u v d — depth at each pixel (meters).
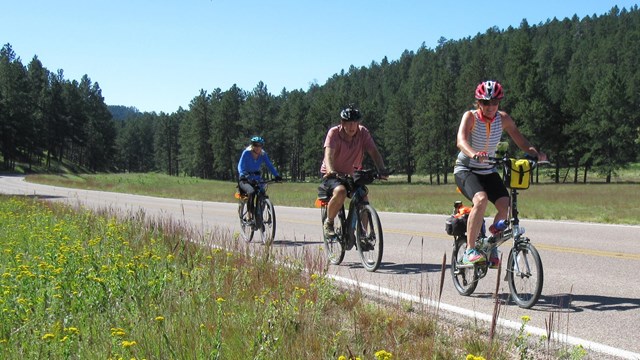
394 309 5.32
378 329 4.46
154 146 176.62
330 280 5.85
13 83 115.62
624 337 4.63
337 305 5.55
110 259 6.76
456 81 99.12
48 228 10.88
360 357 3.67
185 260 7.24
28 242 9.05
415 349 4.11
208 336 4.05
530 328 4.87
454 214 6.44
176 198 32.62
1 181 69.19
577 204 19.28
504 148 5.81
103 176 87.69
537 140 72.50
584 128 75.81
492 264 5.90
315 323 4.51
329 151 7.71
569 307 5.57
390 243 10.63
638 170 99.25
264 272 6.51
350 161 7.91
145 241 9.16
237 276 6.05
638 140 75.19
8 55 134.62
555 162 75.88
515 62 75.31
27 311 4.57
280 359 3.75
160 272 5.90
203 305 4.91
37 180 66.50
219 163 118.50
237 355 3.77
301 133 115.44
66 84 137.38
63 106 130.38
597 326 4.94
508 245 9.88
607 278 6.93
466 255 5.89
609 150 76.06
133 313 4.64
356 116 7.51
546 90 75.25
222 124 117.94
